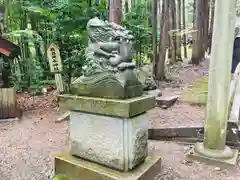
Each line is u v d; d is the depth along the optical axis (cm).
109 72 211
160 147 303
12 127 392
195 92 509
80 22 526
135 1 857
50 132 366
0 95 419
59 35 562
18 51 443
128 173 208
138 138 219
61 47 564
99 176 210
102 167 218
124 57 215
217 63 246
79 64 534
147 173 216
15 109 429
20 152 295
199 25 841
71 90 237
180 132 323
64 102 232
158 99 465
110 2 415
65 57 567
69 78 530
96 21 221
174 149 296
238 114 320
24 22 634
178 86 593
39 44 657
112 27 219
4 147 310
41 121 419
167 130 327
